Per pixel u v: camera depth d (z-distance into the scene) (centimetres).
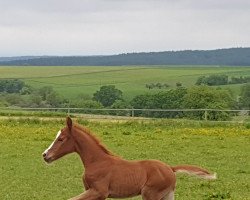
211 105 5178
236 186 1867
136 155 2577
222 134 3409
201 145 2952
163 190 1209
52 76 13900
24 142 2981
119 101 6481
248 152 2733
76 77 13612
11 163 2345
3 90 10088
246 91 6147
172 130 3556
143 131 3522
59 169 2191
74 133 1253
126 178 1205
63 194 1748
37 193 1758
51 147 1254
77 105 6550
